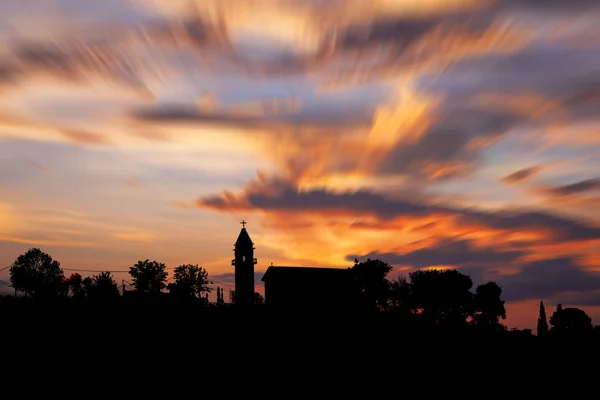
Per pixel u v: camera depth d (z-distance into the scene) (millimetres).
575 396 50312
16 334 59875
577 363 62781
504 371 58781
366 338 72062
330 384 51125
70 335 61406
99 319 69750
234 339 66500
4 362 50312
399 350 66750
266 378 51781
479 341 74188
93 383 46469
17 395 42312
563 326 130750
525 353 67562
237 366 55281
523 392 51062
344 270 108375
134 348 58750
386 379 53719
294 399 46000
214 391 46844
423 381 53594
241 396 46031
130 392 44969
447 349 68500
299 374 53938
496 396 49625
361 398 47312
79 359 53094
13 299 78188
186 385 47938
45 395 42688
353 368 57312
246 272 110625
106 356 54875
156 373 50719
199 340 64625
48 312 70562
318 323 78000
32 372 48031
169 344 61719
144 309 77312
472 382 54000
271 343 66000
